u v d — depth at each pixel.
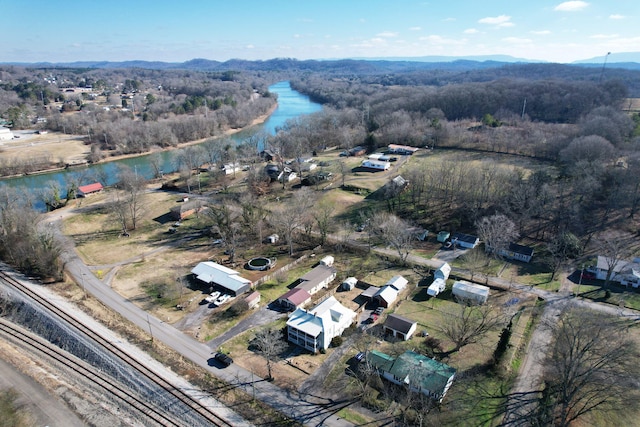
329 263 95.88
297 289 81.94
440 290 84.69
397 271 93.00
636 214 108.81
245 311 77.75
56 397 57.62
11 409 55.22
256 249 104.19
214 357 65.69
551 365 62.25
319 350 67.62
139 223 121.19
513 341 68.75
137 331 71.69
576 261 94.19
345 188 139.00
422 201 125.75
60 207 132.25
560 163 144.62
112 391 59.94
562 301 79.88
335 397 58.00
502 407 55.78
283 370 63.25
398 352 66.62
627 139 149.50
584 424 52.72
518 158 159.25
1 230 101.25
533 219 111.06
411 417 54.06
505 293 83.31
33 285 86.44
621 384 54.16
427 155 171.62
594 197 115.75
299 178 152.88
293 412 55.22
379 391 59.12
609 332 62.50
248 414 54.97
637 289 83.75
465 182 119.75
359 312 78.19
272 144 187.62
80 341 69.25
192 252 102.81
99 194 144.75
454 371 59.59
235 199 135.50
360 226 114.50
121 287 86.44
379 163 153.62
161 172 167.12
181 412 55.50
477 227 109.00
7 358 65.00
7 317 79.06
